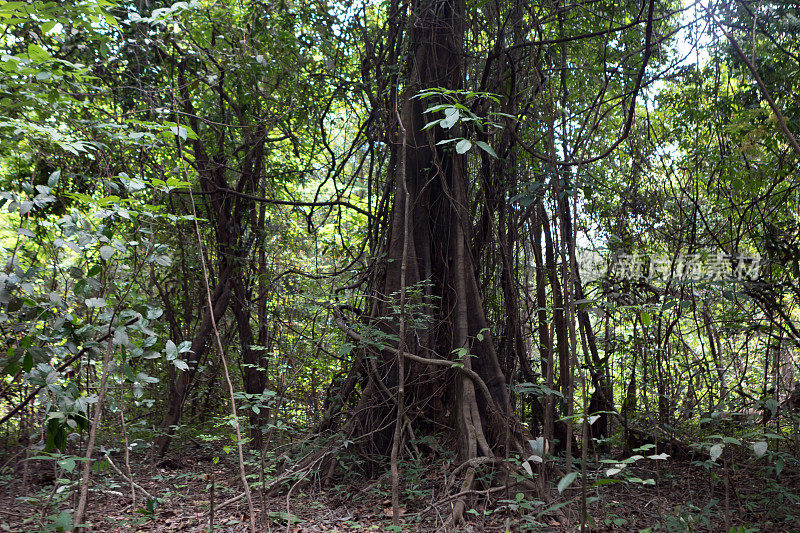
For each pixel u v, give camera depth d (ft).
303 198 38.58
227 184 28.35
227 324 32.63
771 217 22.45
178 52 22.65
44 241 17.75
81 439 15.11
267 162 31.07
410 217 21.61
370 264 23.65
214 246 27.68
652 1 13.79
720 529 14.61
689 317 22.71
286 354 20.27
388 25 24.93
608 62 23.12
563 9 19.65
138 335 15.87
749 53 21.04
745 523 14.46
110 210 12.00
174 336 28.53
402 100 23.11
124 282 12.87
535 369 25.58
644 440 23.16
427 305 20.84
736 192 23.16
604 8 22.75
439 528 14.49
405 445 19.71
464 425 18.29
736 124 20.90
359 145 27.94
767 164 21.65
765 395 18.66
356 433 20.42
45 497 15.49
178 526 14.90
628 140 24.44
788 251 19.62
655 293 21.90
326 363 24.39
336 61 26.18
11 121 12.10
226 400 29.32
